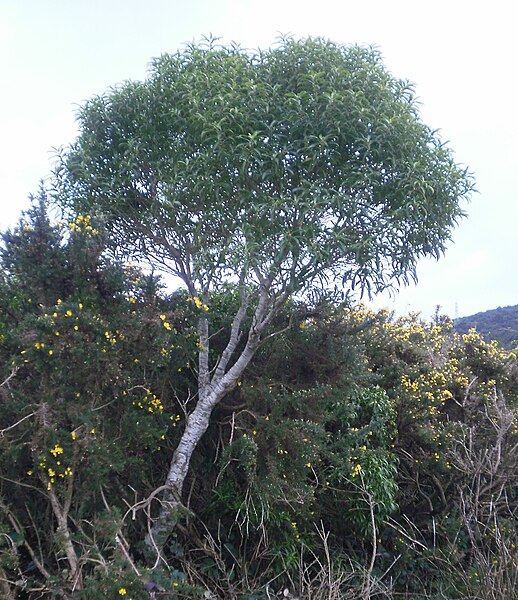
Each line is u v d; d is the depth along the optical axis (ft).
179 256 19.88
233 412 19.40
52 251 16.46
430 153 17.85
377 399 23.47
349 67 18.28
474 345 30.71
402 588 20.89
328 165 17.15
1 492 14.93
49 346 14.71
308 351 20.48
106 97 19.71
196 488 19.49
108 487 15.61
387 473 21.18
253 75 18.16
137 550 16.58
